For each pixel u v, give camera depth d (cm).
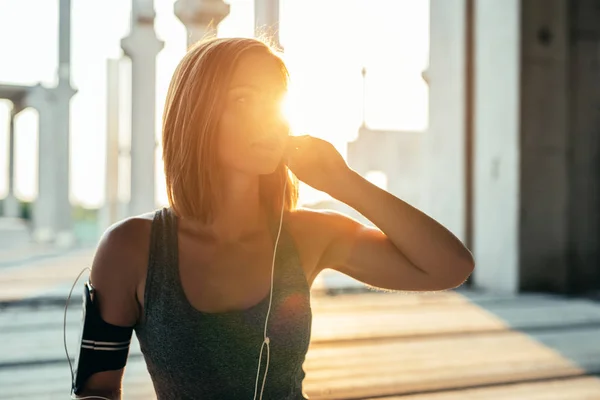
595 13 836
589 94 835
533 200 805
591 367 426
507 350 475
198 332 109
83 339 114
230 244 116
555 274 816
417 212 120
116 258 113
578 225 834
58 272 889
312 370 407
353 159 1174
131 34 1054
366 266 128
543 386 380
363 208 117
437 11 915
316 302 701
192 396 113
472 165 871
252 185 117
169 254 112
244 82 108
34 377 391
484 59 845
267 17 658
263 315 112
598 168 841
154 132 1083
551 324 585
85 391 115
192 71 111
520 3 791
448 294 781
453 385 378
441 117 914
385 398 353
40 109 1465
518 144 794
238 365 111
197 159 110
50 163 1483
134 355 441
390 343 491
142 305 114
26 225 1741
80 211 1725
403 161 1196
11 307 643
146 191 1080
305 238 125
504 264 816
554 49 812
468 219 871
